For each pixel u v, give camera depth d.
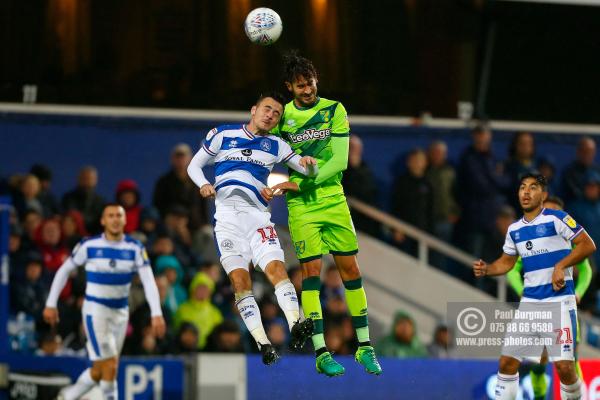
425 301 43.38
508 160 44.12
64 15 43.16
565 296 26.77
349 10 44.84
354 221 43.78
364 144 46.03
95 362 30.75
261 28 23.89
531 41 46.78
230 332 35.38
